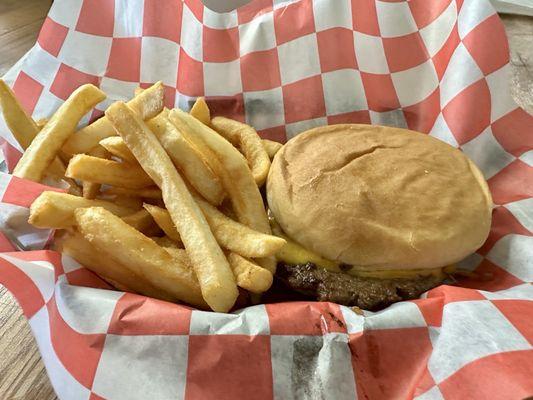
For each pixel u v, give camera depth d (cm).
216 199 20
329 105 26
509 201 21
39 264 16
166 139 19
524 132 23
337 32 25
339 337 14
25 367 17
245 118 26
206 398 14
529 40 33
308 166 20
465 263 21
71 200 18
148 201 21
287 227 19
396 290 18
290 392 14
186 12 25
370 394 14
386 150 21
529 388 12
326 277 18
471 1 23
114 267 18
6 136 23
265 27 25
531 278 18
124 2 25
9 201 18
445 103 24
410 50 25
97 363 15
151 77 26
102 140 21
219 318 15
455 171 20
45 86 25
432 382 14
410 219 18
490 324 14
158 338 15
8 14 37
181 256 18
